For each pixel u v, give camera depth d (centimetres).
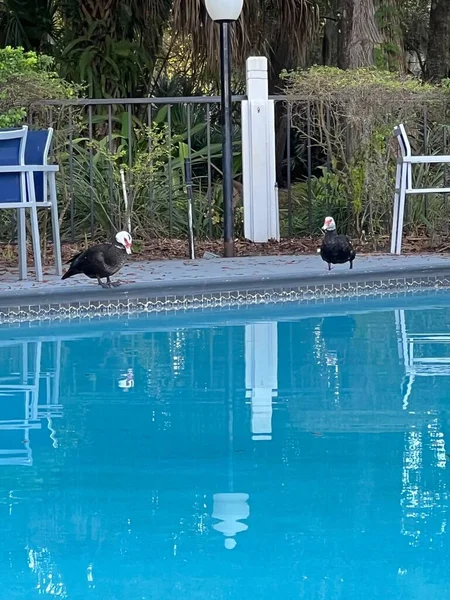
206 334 741
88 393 548
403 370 598
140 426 473
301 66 1659
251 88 1202
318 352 662
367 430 459
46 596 278
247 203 1207
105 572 295
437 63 2006
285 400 525
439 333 732
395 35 1421
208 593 279
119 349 683
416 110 1248
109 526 334
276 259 1056
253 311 855
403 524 332
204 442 442
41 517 343
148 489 376
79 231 1207
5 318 800
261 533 325
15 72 1080
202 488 375
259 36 1590
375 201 1212
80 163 1223
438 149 1274
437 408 502
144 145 1322
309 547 312
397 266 954
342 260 925
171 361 637
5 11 1614
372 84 1186
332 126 1252
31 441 448
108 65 1499
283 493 368
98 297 834
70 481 386
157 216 1229
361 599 272
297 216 1329
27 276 921
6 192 870
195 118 1508
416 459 411
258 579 288
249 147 1202
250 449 430
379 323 781
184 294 866
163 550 311
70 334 750
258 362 629
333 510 347
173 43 1666
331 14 1764
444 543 314
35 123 1151
